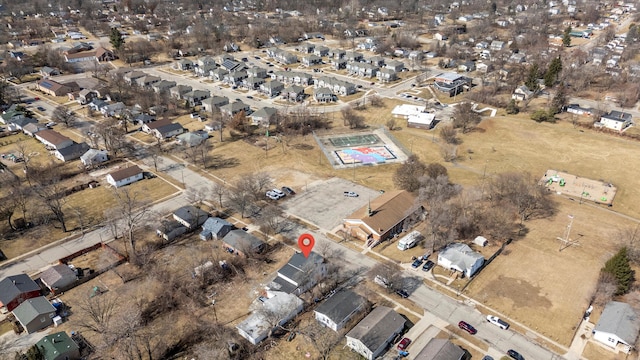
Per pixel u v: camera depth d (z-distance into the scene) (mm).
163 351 64438
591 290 74375
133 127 147000
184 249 87312
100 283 78188
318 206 101312
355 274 79625
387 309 68562
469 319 69438
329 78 182875
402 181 106312
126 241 89875
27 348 64625
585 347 64125
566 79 179125
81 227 93500
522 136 136125
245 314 70938
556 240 88000
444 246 85188
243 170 118688
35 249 88062
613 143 130000
